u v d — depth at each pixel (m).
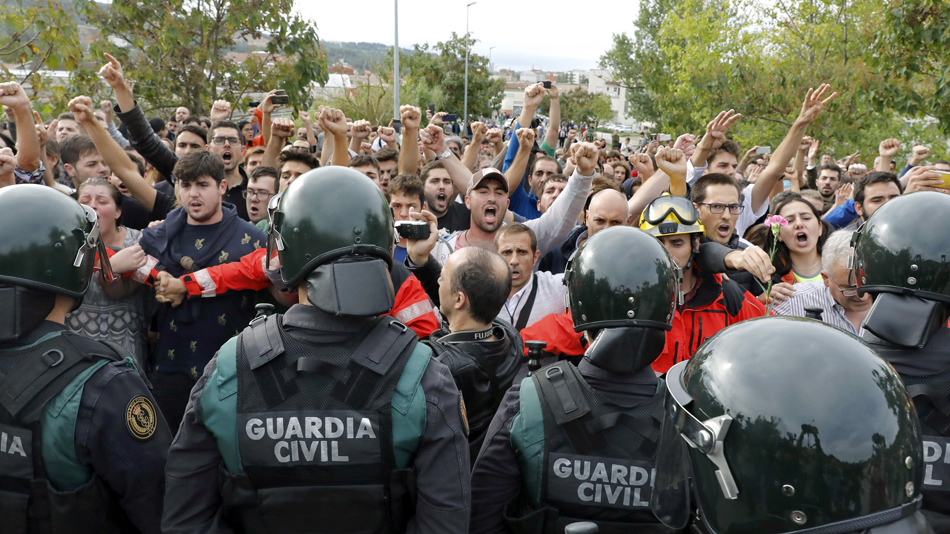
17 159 4.41
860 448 1.09
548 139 7.61
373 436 1.79
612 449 1.89
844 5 15.91
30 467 1.91
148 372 3.75
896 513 1.11
